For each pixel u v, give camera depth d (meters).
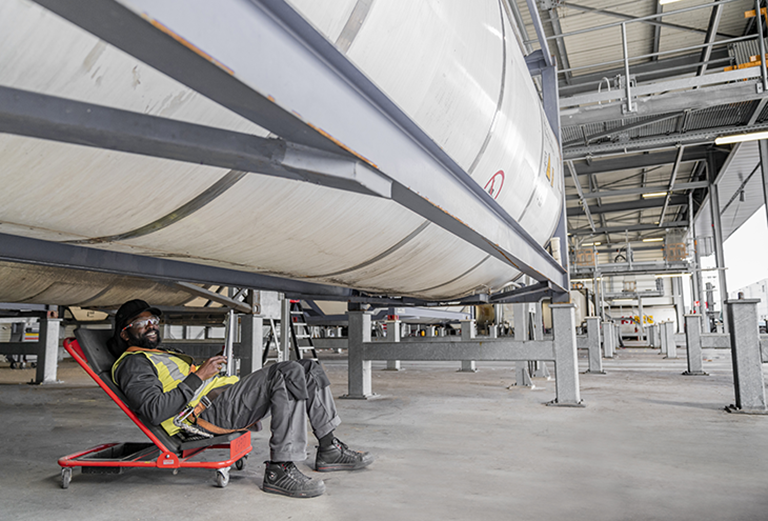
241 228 1.93
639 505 1.99
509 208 3.49
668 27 10.22
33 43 0.97
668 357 12.09
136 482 2.30
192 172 1.53
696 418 3.93
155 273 2.91
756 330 4.18
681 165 17.69
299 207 1.94
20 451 2.93
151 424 2.23
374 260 2.82
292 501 2.05
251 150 1.00
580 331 19.62
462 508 1.96
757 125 11.16
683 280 25.48
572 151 12.44
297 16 0.86
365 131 1.17
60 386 6.63
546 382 6.71
